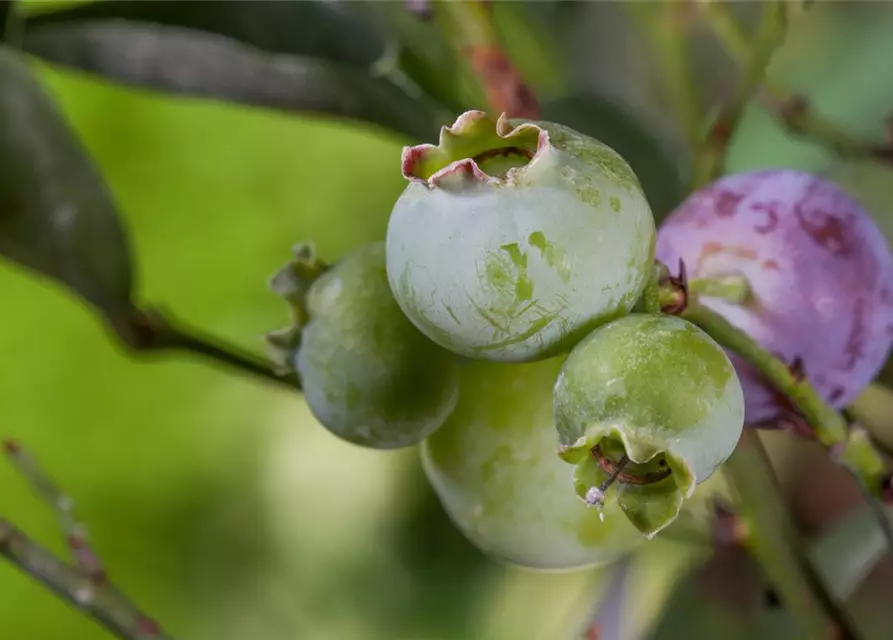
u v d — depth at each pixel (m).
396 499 0.39
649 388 0.16
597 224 0.17
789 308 0.19
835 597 0.21
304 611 0.39
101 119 0.41
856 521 0.21
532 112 0.20
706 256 0.19
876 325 0.19
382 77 0.21
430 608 0.37
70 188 0.21
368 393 0.18
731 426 0.16
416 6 0.20
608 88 0.21
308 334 0.19
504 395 0.19
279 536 0.41
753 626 0.21
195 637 0.40
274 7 0.21
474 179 0.17
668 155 0.21
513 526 0.19
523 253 0.17
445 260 0.17
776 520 0.19
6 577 0.41
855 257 0.19
